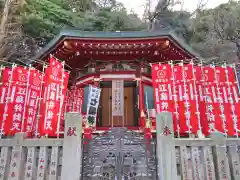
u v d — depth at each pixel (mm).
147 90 15523
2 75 10539
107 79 15172
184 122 9461
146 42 13734
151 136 8055
